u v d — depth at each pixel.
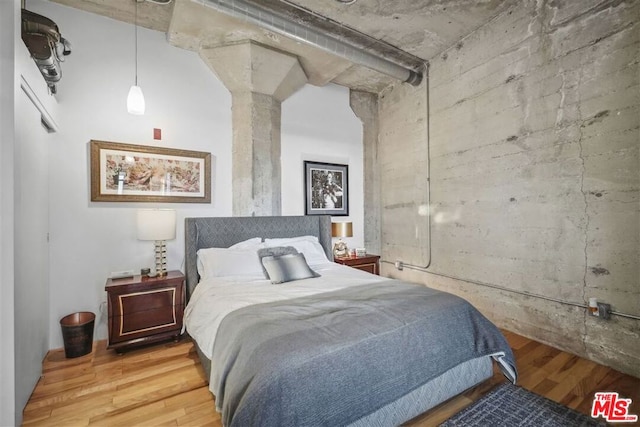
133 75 2.87
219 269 2.68
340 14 2.77
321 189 4.15
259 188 3.40
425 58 3.64
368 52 3.23
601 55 2.18
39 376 2.05
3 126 1.50
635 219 2.04
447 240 3.52
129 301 2.44
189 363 2.28
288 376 1.21
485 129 3.04
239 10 2.37
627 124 2.06
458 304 1.90
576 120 2.33
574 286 2.37
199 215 3.19
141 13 2.73
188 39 2.95
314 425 1.21
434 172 3.68
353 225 4.48
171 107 3.05
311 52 3.22
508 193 2.84
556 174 2.46
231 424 1.14
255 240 3.22
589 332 2.28
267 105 3.45
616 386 1.92
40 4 2.51
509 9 2.77
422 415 1.67
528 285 2.69
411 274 4.09
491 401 1.78
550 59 2.49
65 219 2.55
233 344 1.47
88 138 2.66
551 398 1.81
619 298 2.11
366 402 1.35
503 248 2.90
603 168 2.19
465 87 3.24
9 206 1.50
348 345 1.39
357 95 4.54
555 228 2.48
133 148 2.83
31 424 1.61
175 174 3.04
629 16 2.04
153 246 2.93
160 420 1.64
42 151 2.22
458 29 3.08
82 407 1.75
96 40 2.72
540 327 2.60
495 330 1.91
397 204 4.34
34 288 1.99
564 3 2.38
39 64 1.97
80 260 2.62
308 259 3.26
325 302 1.87
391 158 4.43
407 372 1.51
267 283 2.51
